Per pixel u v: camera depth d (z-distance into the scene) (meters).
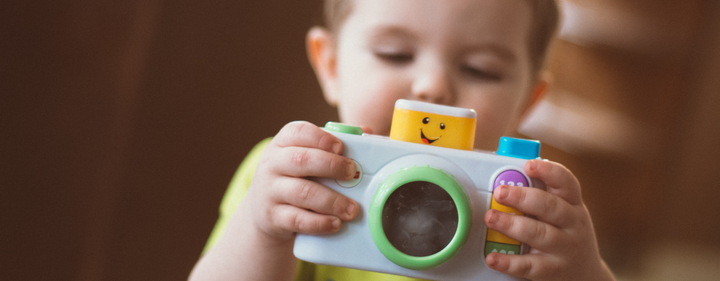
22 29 0.94
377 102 0.73
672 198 2.20
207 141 1.22
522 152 0.49
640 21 2.05
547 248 0.46
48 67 0.97
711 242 2.24
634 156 2.14
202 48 1.20
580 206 0.49
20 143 0.95
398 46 0.73
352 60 0.77
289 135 0.48
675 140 2.16
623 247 2.12
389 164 0.46
